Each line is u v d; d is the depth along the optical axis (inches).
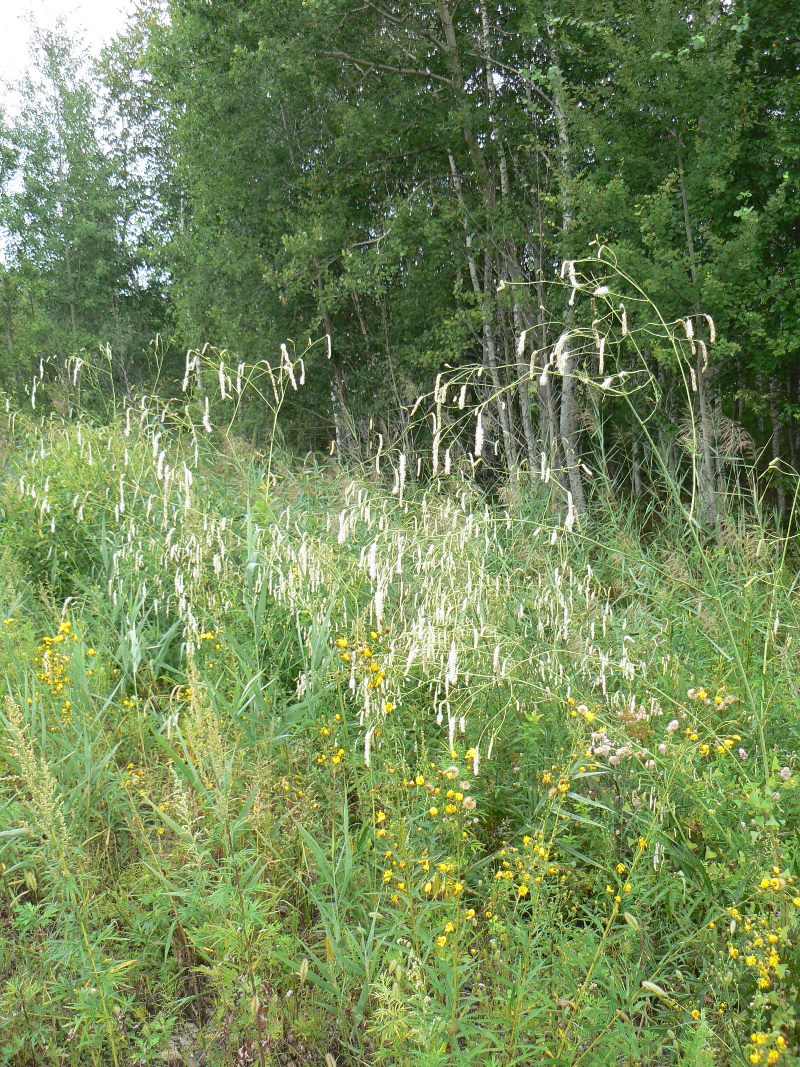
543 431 471.5
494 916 104.6
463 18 621.6
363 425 644.1
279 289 684.7
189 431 258.2
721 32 415.5
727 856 114.4
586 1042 91.8
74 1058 97.3
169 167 1209.4
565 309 462.9
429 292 636.7
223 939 98.8
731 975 92.3
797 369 496.1
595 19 451.5
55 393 336.5
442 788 123.0
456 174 629.0
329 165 665.6
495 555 216.5
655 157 451.8
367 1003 102.7
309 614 181.3
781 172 454.0
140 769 140.3
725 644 172.4
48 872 105.9
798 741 143.6
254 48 647.1
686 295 401.4
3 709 143.8
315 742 150.6
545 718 147.9
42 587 217.3
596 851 124.3
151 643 195.9
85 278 1245.1
